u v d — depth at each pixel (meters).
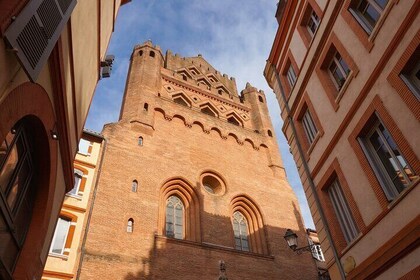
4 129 5.38
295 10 16.06
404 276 7.91
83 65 10.99
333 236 11.39
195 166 26.33
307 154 13.71
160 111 28.75
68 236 17.64
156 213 21.31
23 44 5.47
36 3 5.89
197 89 35.56
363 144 10.30
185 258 20.05
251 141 32.53
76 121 11.15
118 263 17.72
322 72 13.06
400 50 8.71
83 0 9.42
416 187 7.86
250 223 26.02
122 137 24.25
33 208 8.41
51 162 8.49
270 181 29.64
